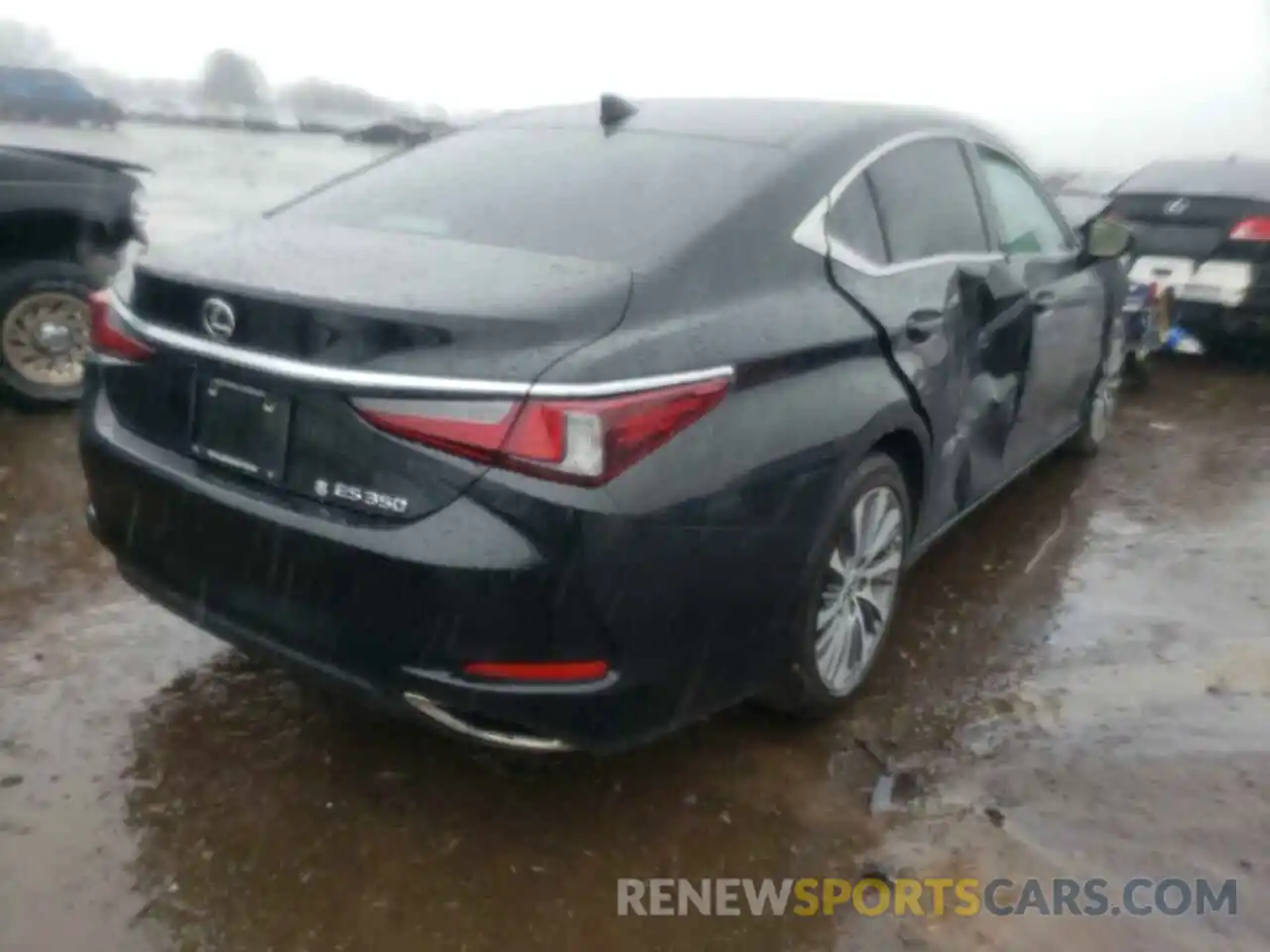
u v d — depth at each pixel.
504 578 2.25
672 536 2.38
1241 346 8.00
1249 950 2.46
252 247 2.80
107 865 2.55
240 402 2.50
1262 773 3.07
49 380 5.33
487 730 2.45
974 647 3.71
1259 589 4.21
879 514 3.16
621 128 3.39
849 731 3.21
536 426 2.24
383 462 2.31
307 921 2.43
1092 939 2.48
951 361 3.45
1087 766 3.08
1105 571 4.34
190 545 2.63
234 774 2.88
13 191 5.10
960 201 3.77
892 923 2.51
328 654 2.47
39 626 3.51
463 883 2.57
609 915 2.50
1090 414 5.35
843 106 3.60
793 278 2.90
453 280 2.50
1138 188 7.81
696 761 3.04
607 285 2.51
